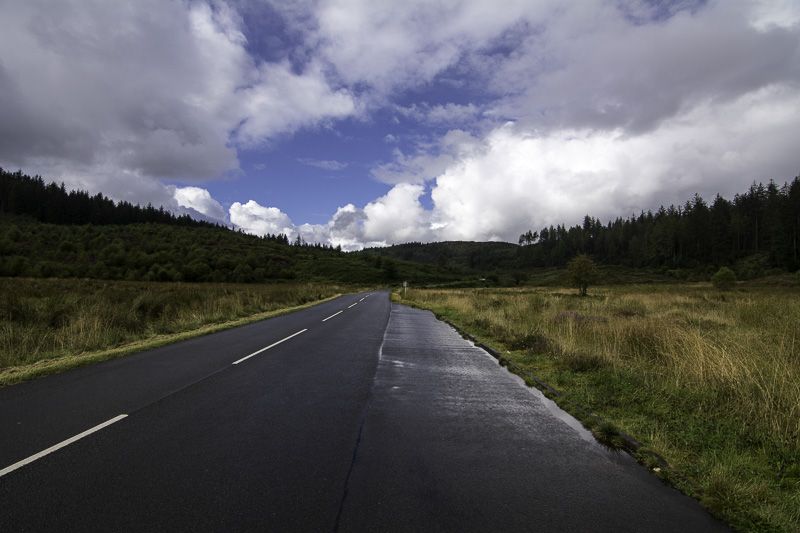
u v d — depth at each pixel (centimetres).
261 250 13950
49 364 882
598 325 1235
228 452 444
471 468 420
